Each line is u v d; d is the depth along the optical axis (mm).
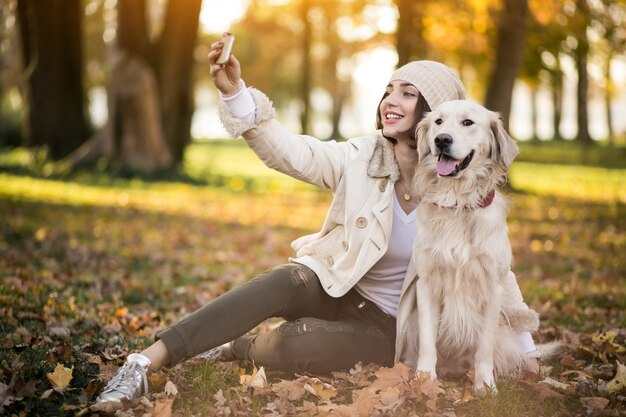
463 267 3188
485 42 15656
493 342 3256
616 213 11562
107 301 5117
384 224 3287
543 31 14414
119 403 2809
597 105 51438
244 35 34969
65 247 7137
